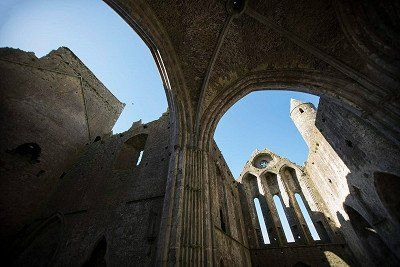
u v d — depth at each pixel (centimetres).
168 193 617
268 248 1441
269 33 811
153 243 730
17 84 1301
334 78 774
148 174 1033
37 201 1236
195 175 673
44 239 1075
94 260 865
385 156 771
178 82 844
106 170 1258
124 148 1380
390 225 880
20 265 982
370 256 1121
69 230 1019
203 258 501
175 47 820
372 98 710
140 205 899
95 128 1830
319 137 1277
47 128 1405
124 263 731
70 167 1483
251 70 894
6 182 1125
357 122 852
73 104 1673
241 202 1778
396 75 649
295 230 1544
